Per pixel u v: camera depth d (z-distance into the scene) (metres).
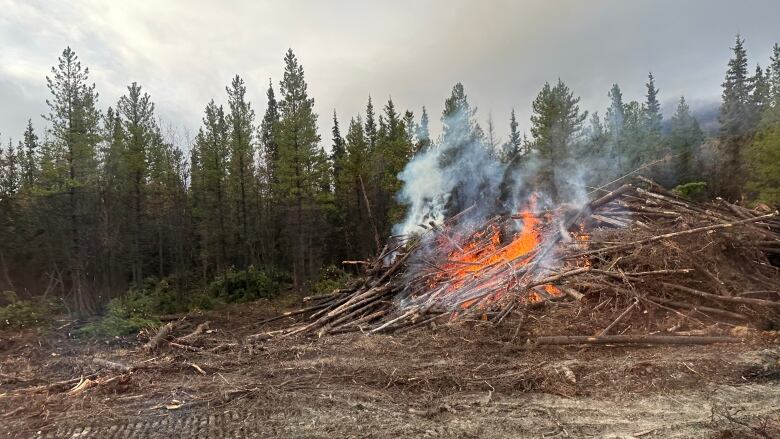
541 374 5.81
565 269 9.16
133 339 9.83
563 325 7.73
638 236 9.69
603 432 4.36
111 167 25.34
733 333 7.04
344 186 33.69
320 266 29.64
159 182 30.27
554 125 31.12
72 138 20.73
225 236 31.72
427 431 4.47
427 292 10.55
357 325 9.30
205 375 6.42
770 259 9.88
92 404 5.38
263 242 32.91
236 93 30.23
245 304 23.25
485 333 7.80
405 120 35.28
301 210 27.78
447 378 5.85
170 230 29.73
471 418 4.75
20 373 6.88
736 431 4.26
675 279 8.37
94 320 12.08
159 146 29.83
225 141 30.98
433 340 7.62
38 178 22.42
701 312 7.72
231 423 4.77
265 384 5.90
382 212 31.34
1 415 5.13
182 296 23.61
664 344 6.80
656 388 5.34
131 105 27.48
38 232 24.44
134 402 5.42
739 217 10.92
